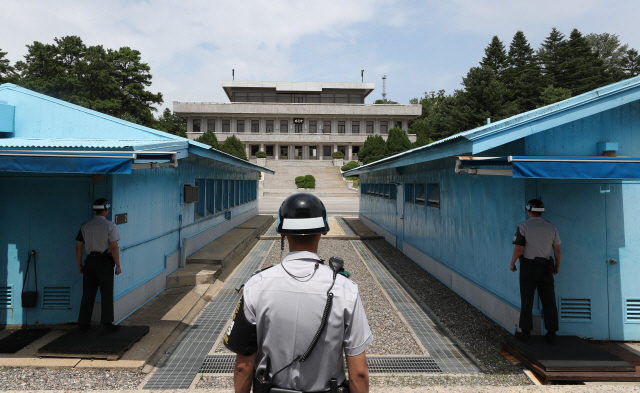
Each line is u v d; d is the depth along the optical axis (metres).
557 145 5.57
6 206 5.73
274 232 16.95
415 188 11.26
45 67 50.41
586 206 5.40
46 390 3.74
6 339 5.25
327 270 1.73
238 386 1.66
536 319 5.27
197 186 10.23
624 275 5.41
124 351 4.77
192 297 7.33
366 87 61.94
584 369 4.23
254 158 58.94
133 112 56.78
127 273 6.27
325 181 46.78
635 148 5.62
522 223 4.87
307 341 1.59
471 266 7.20
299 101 62.62
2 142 5.45
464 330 5.91
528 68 57.03
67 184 5.72
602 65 56.59
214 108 56.78
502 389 3.66
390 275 9.54
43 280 5.73
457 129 53.66
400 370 4.61
